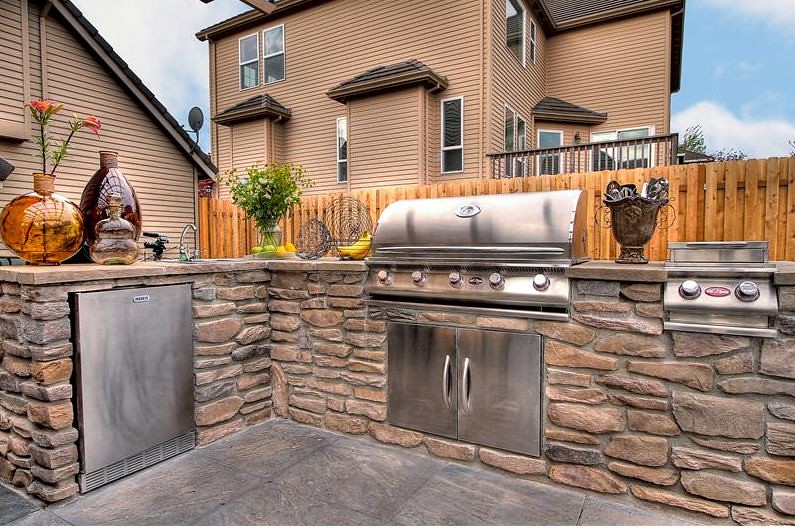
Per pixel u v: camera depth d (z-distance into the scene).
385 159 9.43
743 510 2.10
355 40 10.15
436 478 2.61
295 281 3.42
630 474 2.33
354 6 10.10
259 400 3.46
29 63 6.45
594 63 11.05
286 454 2.91
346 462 2.81
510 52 9.56
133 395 2.62
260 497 2.40
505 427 2.64
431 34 9.21
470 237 2.76
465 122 8.94
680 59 11.96
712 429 2.15
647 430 2.29
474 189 5.77
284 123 11.31
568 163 9.77
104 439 2.49
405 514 2.25
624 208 2.56
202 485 2.52
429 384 2.88
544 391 2.54
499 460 2.66
